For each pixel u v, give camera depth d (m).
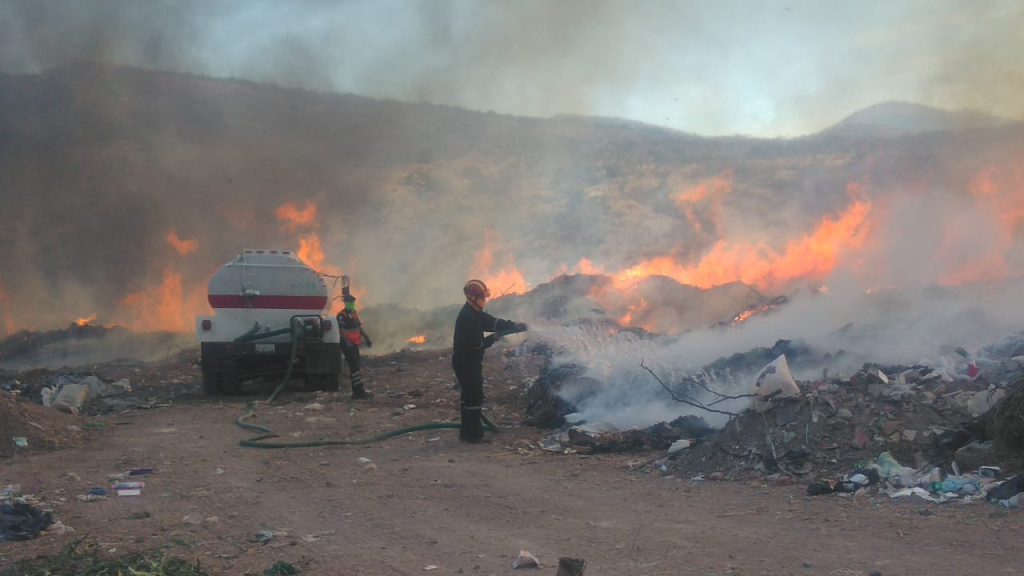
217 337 15.72
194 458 10.25
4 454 10.56
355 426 12.13
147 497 8.33
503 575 5.64
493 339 10.77
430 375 16.75
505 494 7.92
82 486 8.84
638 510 7.12
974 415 7.87
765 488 7.53
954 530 5.91
